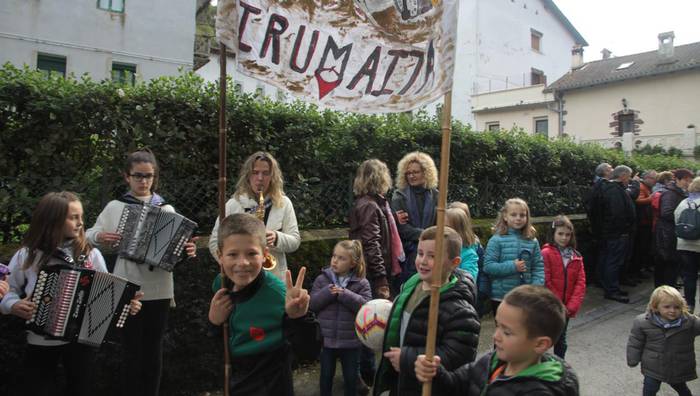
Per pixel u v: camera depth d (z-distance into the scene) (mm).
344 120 5098
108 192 3525
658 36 22672
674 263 6645
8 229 3285
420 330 2254
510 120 25453
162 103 3793
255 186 3326
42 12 13586
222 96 2150
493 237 4258
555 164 7824
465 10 26312
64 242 2648
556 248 4312
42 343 2557
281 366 2193
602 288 7402
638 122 22312
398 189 4293
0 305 2453
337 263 3469
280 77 2197
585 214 8383
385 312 2627
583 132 23688
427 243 2309
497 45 26828
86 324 2498
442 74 1985
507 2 27406
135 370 2969
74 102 3426
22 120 3320
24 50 13352
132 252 2881
